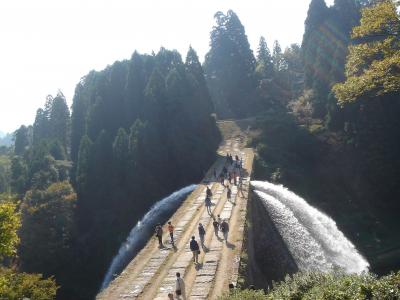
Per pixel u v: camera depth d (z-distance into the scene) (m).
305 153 71.62
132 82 74.44
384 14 20.27
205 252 24.36
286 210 40.91
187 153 60.66
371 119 69.62
